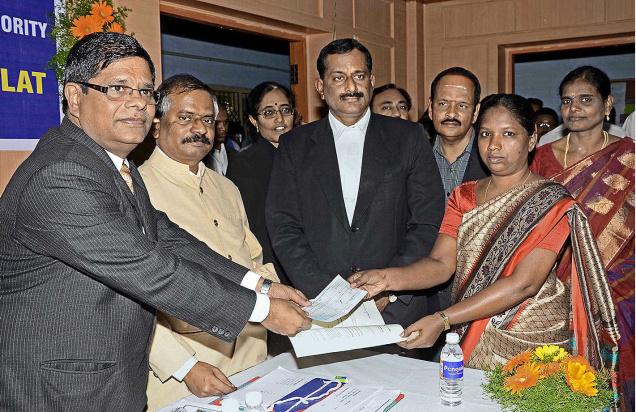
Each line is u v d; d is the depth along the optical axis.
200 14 4.32
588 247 2.13
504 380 1.68
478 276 2.21
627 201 2.93
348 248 2.55
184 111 2.28
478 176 2.95
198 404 1.71
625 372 2.79
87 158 1.55
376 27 5.99
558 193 2.12
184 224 2.26
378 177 2.56
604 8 5.89
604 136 3.07
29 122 2.95
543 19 6.16
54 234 1.47
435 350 3.03
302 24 5.00
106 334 1.56
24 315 1.52
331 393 1.72
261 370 1.97
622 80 7.20
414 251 2.46
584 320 2.20
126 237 1.51
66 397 1.51
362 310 2.08
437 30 6.63
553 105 7.57
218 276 1.65
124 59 1.59
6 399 1.52
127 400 1.61
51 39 3.01
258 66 5.96
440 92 3.01
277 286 1.91
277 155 2.70
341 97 2.56
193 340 2.16
